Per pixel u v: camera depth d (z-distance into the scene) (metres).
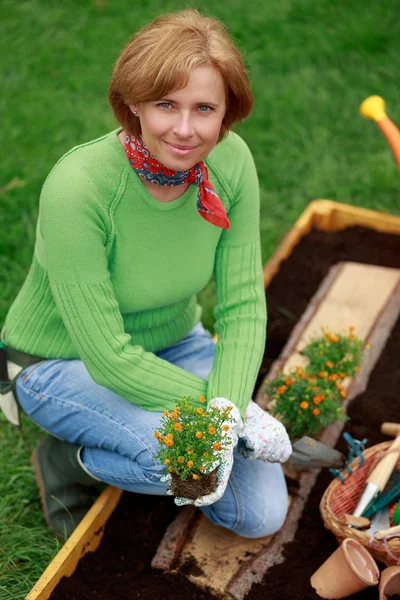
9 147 3.69
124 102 1.67
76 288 1.81
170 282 1.98
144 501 2.27
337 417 2.27
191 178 1.82
